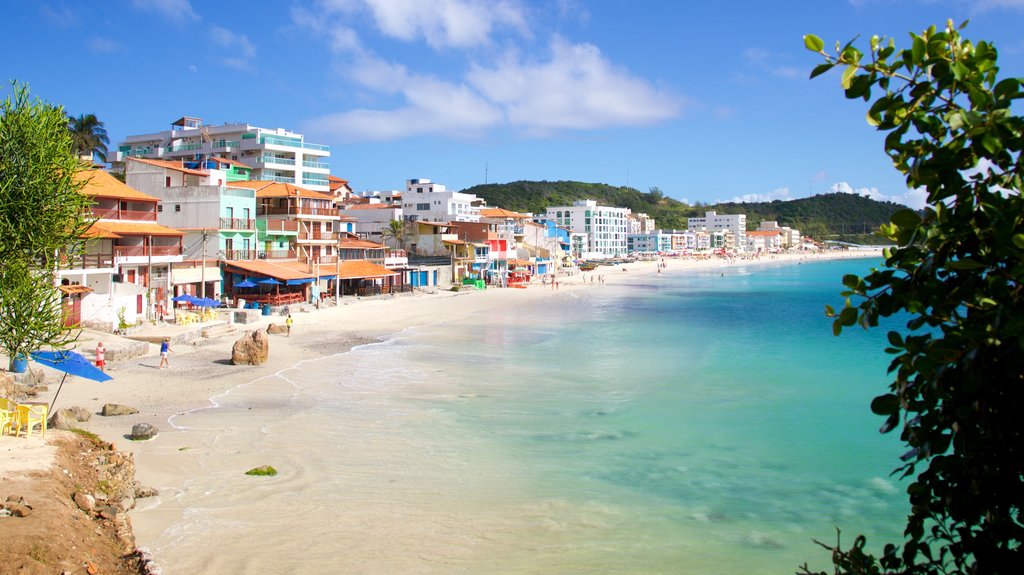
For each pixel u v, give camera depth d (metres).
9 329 22.88
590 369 46.53
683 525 21.22
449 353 52.59
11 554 14.06
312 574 17.52
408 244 120.94
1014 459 4.83
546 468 26.09
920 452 5.29
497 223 157.38
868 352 54.56
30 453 20.77
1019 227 4.52
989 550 4.98
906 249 5.29
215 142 123.12
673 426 32.06
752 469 26.31
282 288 77.38
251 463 25.53
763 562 18.91
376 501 22.44
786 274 198.25
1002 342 4.55
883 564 5.86
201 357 45.97
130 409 31.34
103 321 48.53
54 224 23.95
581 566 18.45
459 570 18.03
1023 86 4.63
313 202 86.38
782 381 42.78
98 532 17.52
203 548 18.59
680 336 64.56
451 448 28.22
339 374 43.00
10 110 23.94
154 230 59.81
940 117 5.11
